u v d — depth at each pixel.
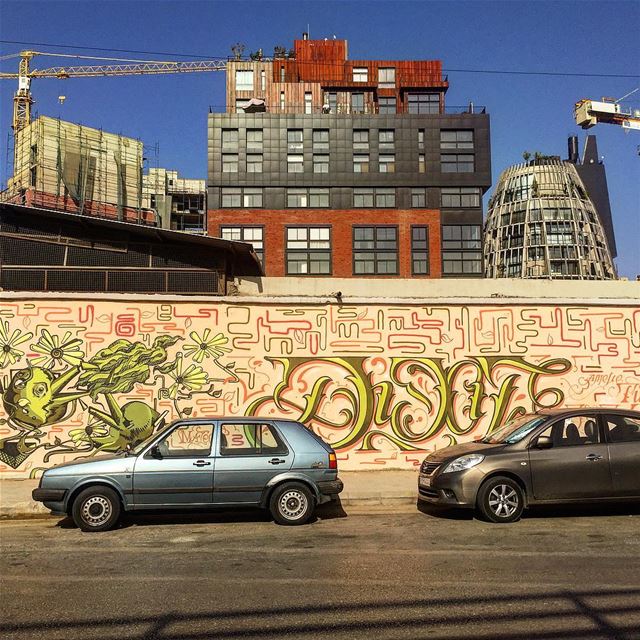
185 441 9.13
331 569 6.67
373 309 13.89
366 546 7.73
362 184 56.00
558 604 5.46
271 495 9.16
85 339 13.09
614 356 14.16
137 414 13.07
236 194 56.00
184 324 13.38
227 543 8.00
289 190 56.12
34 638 4.80
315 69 67.56
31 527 9.33
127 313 13.27
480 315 14.07
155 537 8.41
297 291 19.00
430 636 4.77
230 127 56.84
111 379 13.09
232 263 19.62
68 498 8.78
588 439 9.38
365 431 13.59
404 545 7.76
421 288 19.09
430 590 5.89
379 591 5.88
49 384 12.92
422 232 55.47
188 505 8.91
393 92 66.69
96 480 8.81
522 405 13.91
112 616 5.28
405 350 13.85
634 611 5.27
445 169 56.53
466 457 9.30
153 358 13.23
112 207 52.56
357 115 57.22
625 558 7.02
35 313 13.03
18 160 52.62
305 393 13.55
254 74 66.44
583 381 14.06
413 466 13.56
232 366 13.45
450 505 9.18
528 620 5.08
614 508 10.21
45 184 49.38
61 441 12.84
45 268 18.34
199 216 75.44
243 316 13.59
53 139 50.41
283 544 7.90
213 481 8.95
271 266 54.81
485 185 56.09
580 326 14.20
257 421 9.41
